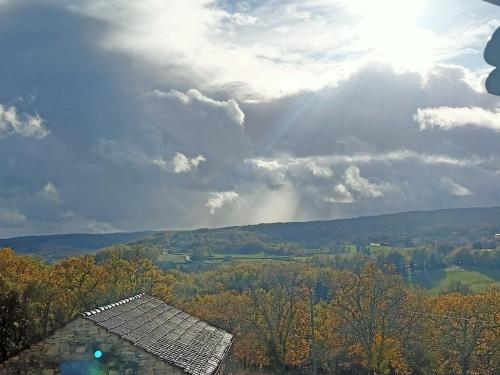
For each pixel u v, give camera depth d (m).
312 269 104.75
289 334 80.38
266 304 80.69
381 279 68.88
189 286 132.12
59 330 30.97
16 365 30.75
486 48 4.41
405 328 70.94
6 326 58.12
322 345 79.12
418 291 80.19
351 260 152.25
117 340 30.88
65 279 73.44
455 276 154.75
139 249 117.12
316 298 88.75
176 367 30.53
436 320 71.81
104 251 139.75
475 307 70.38
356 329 69.38
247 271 142.00
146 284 85.12
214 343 40.31
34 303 64.25
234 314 84.38
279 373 79.00
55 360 30.73
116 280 81.69
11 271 66.50
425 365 75.94
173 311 45.47
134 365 30.61
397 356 71.31
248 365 83.38
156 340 33.88
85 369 30.64
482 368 70.12
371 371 76.88
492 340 69.00
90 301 76.50
